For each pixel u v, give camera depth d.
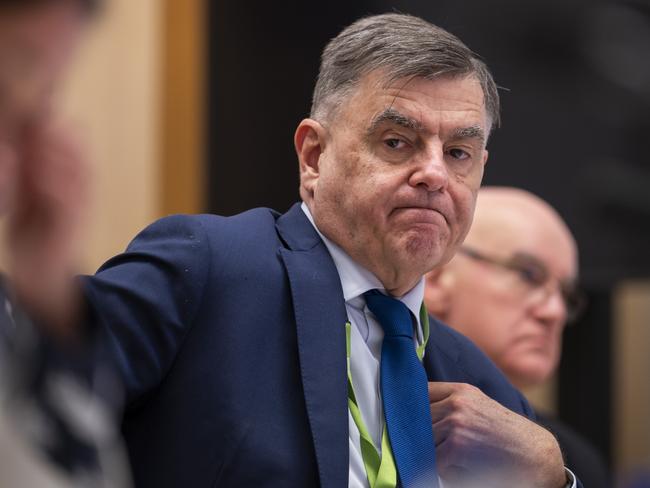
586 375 12.36
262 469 4.18
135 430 4.32
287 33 9.38
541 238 7.58
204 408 4.25
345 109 4.52
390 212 4.45
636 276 11.34
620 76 11.27
